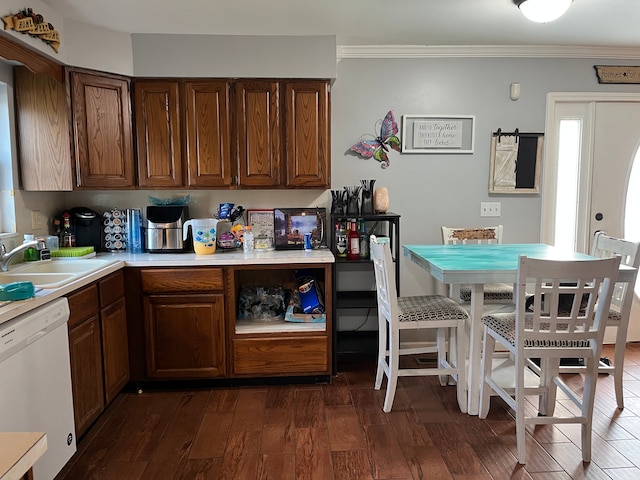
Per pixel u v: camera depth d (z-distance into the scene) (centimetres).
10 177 272
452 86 354
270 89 312
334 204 332
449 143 358
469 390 262
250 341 299
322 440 238
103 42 288
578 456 222
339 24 288
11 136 273
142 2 249
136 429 251
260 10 262
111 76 295
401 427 250
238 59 306
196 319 294
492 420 257
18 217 278
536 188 365
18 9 230
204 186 314
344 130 354
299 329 303
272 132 314
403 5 258
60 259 282
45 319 187
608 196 372
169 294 292
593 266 202
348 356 337
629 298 259
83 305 231
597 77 359
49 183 284
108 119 296
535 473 209
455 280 235
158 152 309
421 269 367
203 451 229
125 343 287
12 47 234
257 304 323
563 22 291
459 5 259
